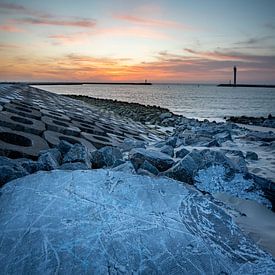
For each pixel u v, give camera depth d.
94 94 110.69
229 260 3.12
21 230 3.14
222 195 5.37
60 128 10.52
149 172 5.77
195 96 102.94
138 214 3.64
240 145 11.27
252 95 113.38
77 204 3.67
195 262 2.96
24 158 6.09
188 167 5.80
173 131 19.89
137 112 32.28
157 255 2.96
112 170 4.98
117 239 3.07
